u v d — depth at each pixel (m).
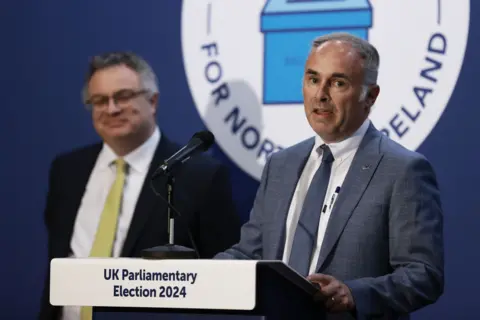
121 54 8.14
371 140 6.10
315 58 6.05
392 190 5.76
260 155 8.32
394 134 7.95
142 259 4.62
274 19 8.34
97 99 8.05
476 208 7.74
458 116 7.82
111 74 8.01
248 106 8.38
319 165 6.21
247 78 8.40
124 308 4.72
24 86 9.00
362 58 6.04
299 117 8.23
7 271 8.84
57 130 8.88
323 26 8.20
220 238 7.86
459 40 7.83
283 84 8.30
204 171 7.94
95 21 8.88
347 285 5.18
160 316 4.61
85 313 7.59
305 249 5.85
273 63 8.33
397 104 7.95
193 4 8.59
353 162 5.99
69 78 8.90
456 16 7.85
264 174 6.49
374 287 5.28
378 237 5.73
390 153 5.93
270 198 6.24
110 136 8.00
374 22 8.04
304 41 8.25
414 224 5.66
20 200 8.88
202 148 5.33
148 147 8.11
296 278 4.48
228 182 8.05
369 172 5.88
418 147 7.89
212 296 4.35
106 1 8.87
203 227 7.83
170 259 4.55
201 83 8.54
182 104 8.59
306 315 4.86
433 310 7.79
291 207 6.14
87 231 7.97
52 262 4.71
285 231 6.07
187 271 4.41
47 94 8.94
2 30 9.09
